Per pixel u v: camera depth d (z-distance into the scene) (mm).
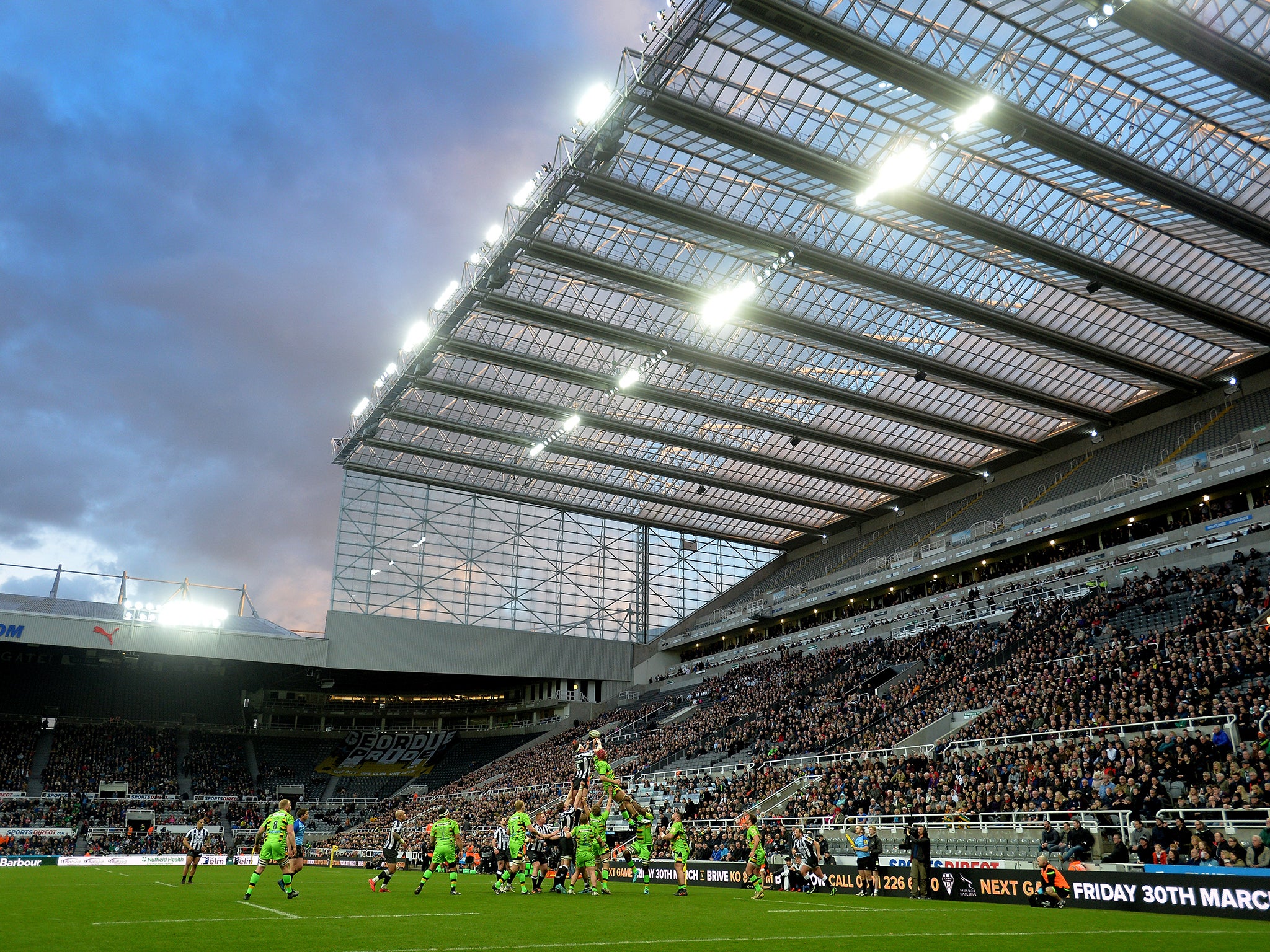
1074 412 55656
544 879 28828
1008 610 52125
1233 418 50906
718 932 13078
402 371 54469
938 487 69375
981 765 30172
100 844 57281
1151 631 39875
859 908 18516
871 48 30875
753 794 39188
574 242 42781
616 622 79250
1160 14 28219
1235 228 36969
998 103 32000
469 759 78188
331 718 85125
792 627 74188
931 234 40875
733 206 40094
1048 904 19484
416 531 74250
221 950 10414
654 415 60406
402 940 11594
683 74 33750
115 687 75125
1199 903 17062
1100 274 40469
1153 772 24531
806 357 52062
